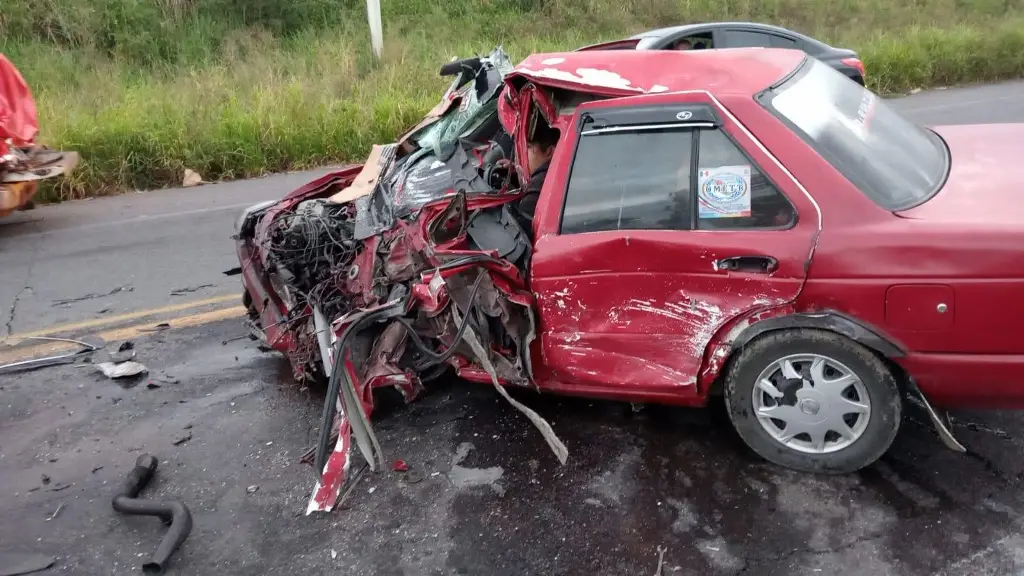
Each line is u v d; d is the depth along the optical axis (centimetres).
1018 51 1389
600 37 1639
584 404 393
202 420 417
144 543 322
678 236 315
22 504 354
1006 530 282
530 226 382
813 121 322
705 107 320
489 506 324
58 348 510
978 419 350
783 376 315
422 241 364
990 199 300
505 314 345
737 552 284
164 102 1103
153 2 1503
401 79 1239
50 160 852
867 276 289
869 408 305
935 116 1052
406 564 295
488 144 466
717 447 347
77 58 1342
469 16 1698
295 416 414
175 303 573
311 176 970
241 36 1477
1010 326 278
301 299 433
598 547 294
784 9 1806
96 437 407
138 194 934
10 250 727
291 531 321
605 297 332
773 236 302
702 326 319
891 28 1647
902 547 279
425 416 401
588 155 339
